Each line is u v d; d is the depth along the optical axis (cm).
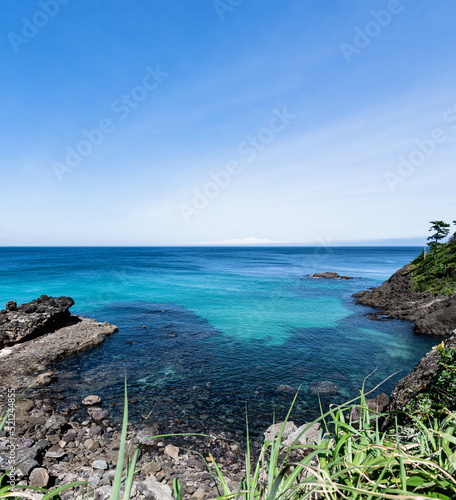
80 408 1166
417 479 206
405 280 4100
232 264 10912
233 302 3619
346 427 256
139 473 783
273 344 2061
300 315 2995
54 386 1371
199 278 6209
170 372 1553
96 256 15362
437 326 2331
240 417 1126
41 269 7494
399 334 2369
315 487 215
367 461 223
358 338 2248
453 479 191
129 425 1051
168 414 1140
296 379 1491
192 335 2241
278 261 12962
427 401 502
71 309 3119
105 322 2419
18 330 1953
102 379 1456
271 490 198
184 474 792
